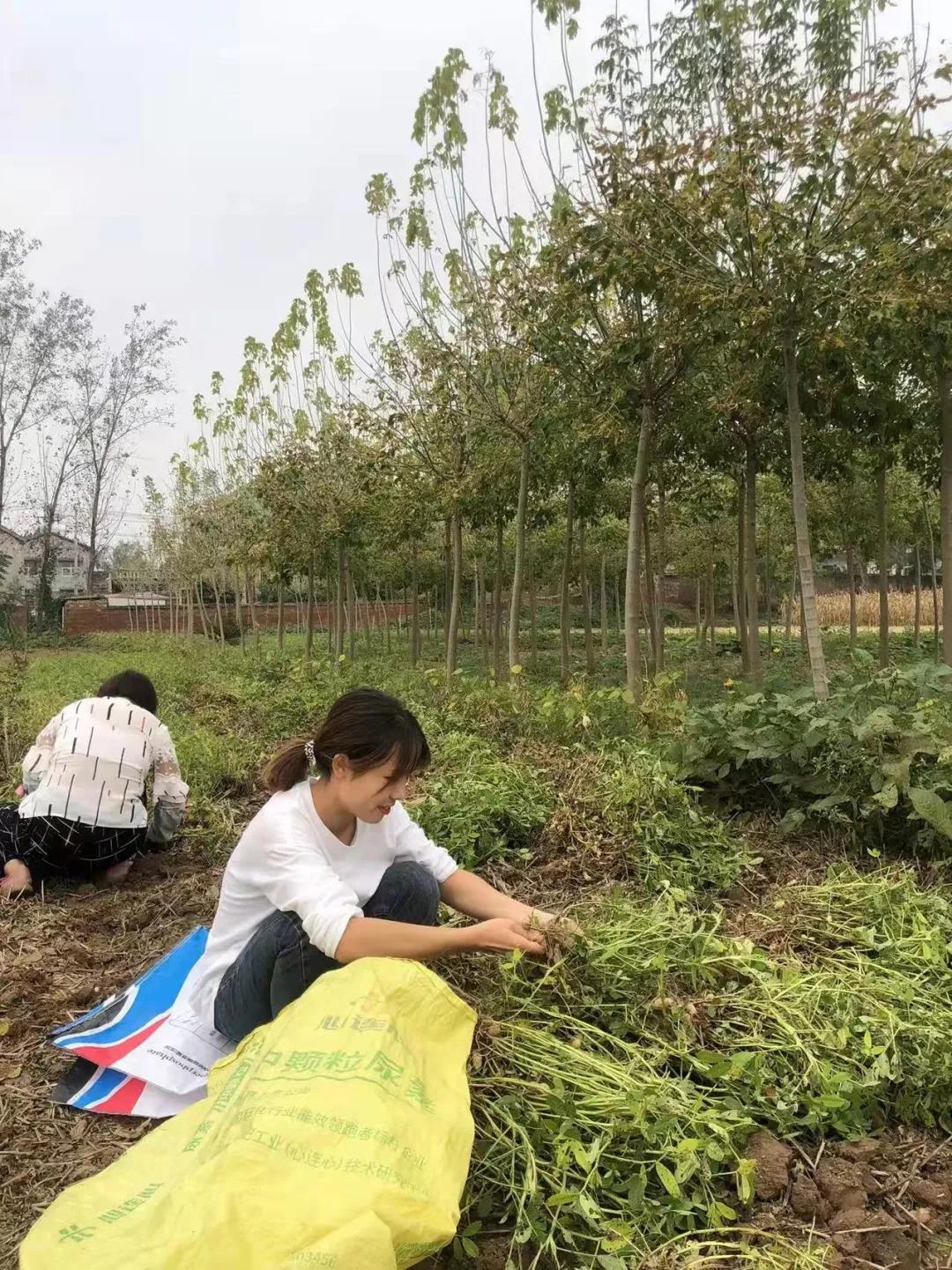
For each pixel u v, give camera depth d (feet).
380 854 8.42
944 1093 7.34
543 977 8.25
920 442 28.25
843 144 17.58
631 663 26.09
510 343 28.89
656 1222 6.13
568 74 22.84
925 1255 6.06
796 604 85.46
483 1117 6.97
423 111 27.48
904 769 12.59
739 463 30.55
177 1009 8.50
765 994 8.30
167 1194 5.18
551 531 56.70
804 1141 7.09
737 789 14.80
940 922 10.02
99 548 112.78
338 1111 5.51
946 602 26.20
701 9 20.20
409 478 36.04
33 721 23.99
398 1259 5.29
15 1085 8.23
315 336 41.19
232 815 16.66
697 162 18.86
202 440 58.08
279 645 58.03
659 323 23.65
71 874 13.38
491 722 20.33
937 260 18.01
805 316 19.52
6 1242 6.37
